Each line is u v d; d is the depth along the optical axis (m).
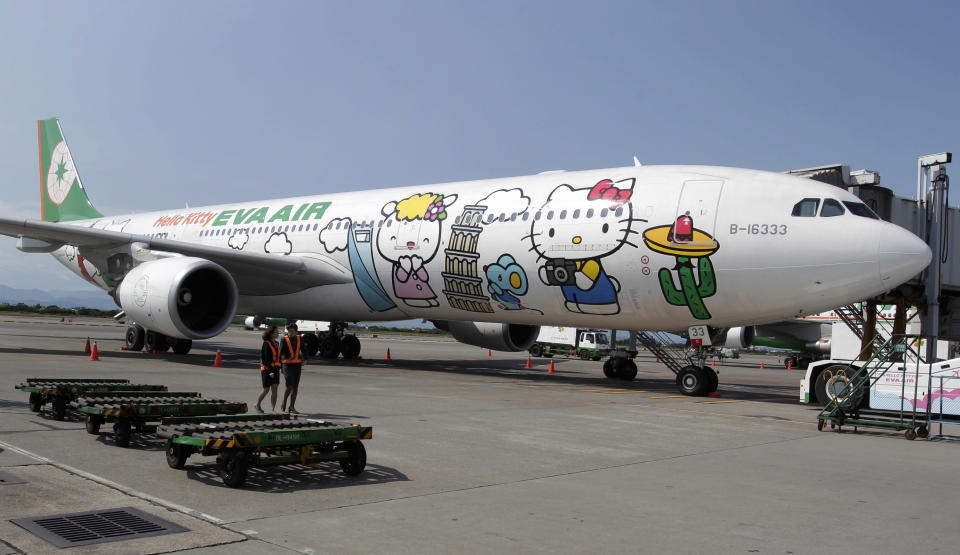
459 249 17.70
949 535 5.23
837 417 10.70
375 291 19.95
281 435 6.06
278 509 5.38
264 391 10.07
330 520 5.14
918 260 13.12
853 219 13.57
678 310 15.23
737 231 14.21
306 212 21.91
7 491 5.54
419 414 10.73
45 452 6.99
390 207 19.78
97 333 38.41
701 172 15.35
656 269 14.92
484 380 17.97
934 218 19.22
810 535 5.12
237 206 24.97
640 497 6.11
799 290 13.87
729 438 9.59
